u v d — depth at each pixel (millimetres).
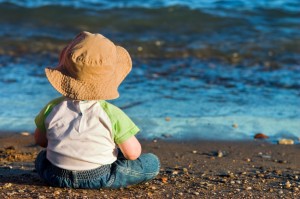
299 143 7043
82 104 4566
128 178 4797
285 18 14602
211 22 14211
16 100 8414
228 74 10500
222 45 12609
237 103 8672
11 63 10766
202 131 7320
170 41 12875
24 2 14938
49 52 11812
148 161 4918
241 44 12703
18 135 6953
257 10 15078
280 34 13453
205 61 11484
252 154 6531
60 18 14242
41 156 4863
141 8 14789
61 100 4695
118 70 4633
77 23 14078
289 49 12477
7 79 9586
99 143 4578
